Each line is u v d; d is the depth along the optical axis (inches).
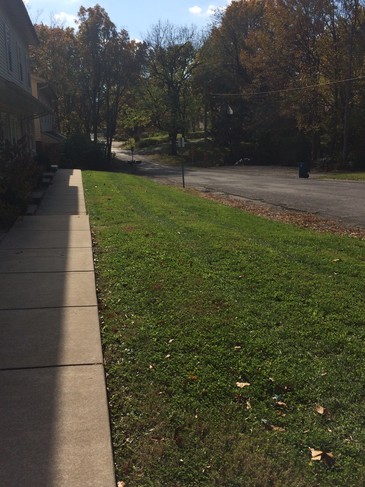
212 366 146.3
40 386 131.0
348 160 1631.4
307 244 334.6
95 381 134.1
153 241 317.1
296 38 1710.1
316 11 1627.7
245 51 2046.0
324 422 119.9
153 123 2518.5
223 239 331.0
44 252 287.3
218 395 130.4
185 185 1028.5
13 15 725.3
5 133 692.1
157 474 100.4
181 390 132.5
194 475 100.3
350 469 102.5
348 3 1515.7
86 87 1920.5
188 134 2960.1
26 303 196.9
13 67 743.1
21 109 721.6
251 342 162.4
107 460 101.8
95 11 1843.0
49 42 1936.5
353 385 137.3
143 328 173.0
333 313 191.2
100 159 1685.5
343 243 342.0
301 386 136.1
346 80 1459.2
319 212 558.9
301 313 190.2
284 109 1781.5
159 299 203.9
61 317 181.5
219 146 2428.6
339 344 163.0
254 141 2237.9
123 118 2691.9
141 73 2059.5
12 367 141.6
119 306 196.1
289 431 115.7
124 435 112.8
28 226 373.7
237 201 689.0
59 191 631.2
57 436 109.1
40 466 99.2
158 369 143.9
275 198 724.7
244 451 107.6
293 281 232.7
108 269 250.2
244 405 126.2
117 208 478.0
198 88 2383.1
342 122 1660.9
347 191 832.9
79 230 358.0
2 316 182.1
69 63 1915.6
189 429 115.3
